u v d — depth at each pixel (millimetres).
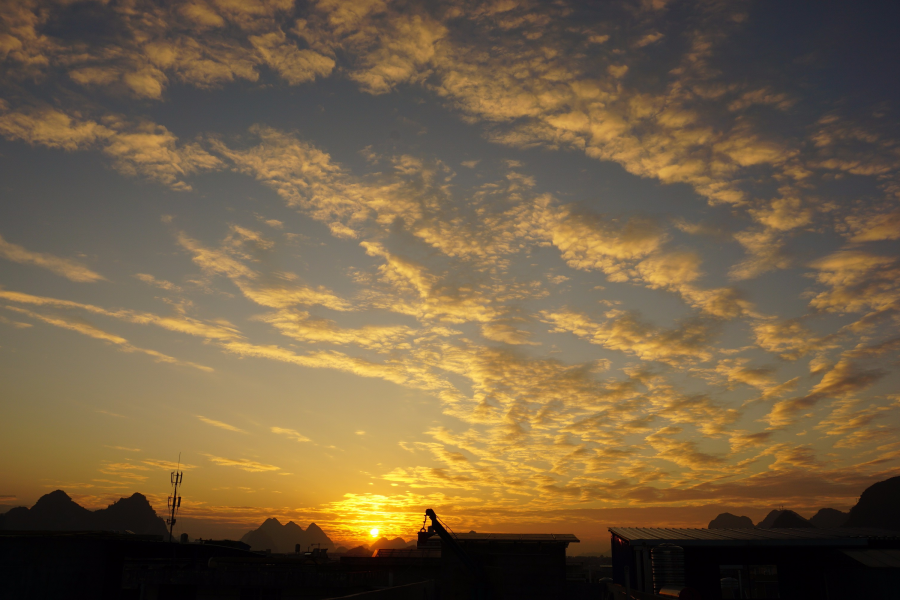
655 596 23469
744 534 35406
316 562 36625
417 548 39906
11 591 22203
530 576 35125
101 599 25859
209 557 39406
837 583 32750
